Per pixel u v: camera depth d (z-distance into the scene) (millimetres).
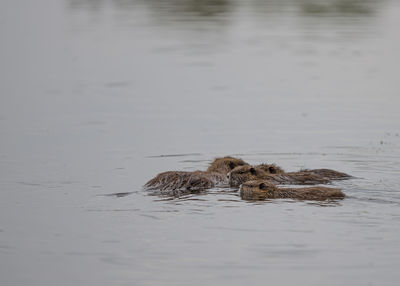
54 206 38469
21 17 124125
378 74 83500
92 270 29531
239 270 29047
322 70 86125
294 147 54875
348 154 52625
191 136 58562
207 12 129625
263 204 38219
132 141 56906
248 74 84438
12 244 32594
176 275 28750
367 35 107188
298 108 68500
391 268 28922
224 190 42969
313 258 29984
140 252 31203
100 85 79250
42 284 28469
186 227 34062
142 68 87750
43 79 81750
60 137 58188
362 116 65125
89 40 104500
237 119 64312
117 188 42812
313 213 35969
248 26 115750
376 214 35656
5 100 72000
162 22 119125
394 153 52500
